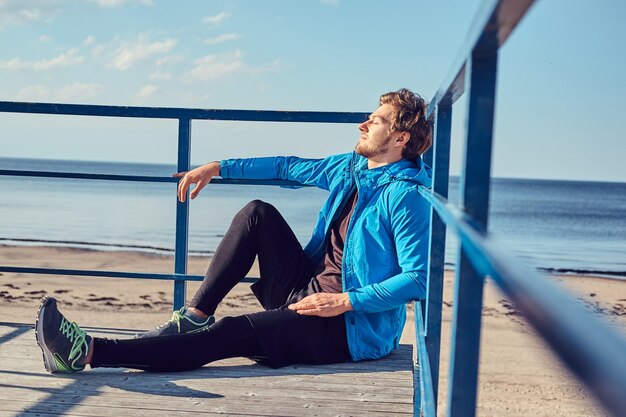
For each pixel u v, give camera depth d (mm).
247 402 2164
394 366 2564
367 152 2621
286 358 2500
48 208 28906
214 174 3023
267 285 2699
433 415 1438
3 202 29797
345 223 2654
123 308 15508
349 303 2426
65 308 15195
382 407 2139
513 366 11930
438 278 2125
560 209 38500
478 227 836
